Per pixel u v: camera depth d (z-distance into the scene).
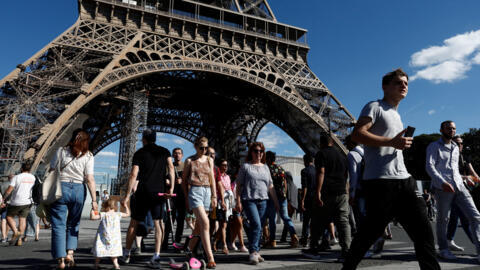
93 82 31.98
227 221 9.79
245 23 51.09
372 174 3.94
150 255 8.64
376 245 7.61
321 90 47.44
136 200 6.96
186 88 52.03
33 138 30.48
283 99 42.84
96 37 38.09
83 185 6.65
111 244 6.46
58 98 34.12
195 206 6.43
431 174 7.73
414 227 3.75
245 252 9.31
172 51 41.84
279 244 11.23
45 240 12.88
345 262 3.86
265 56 48.84
